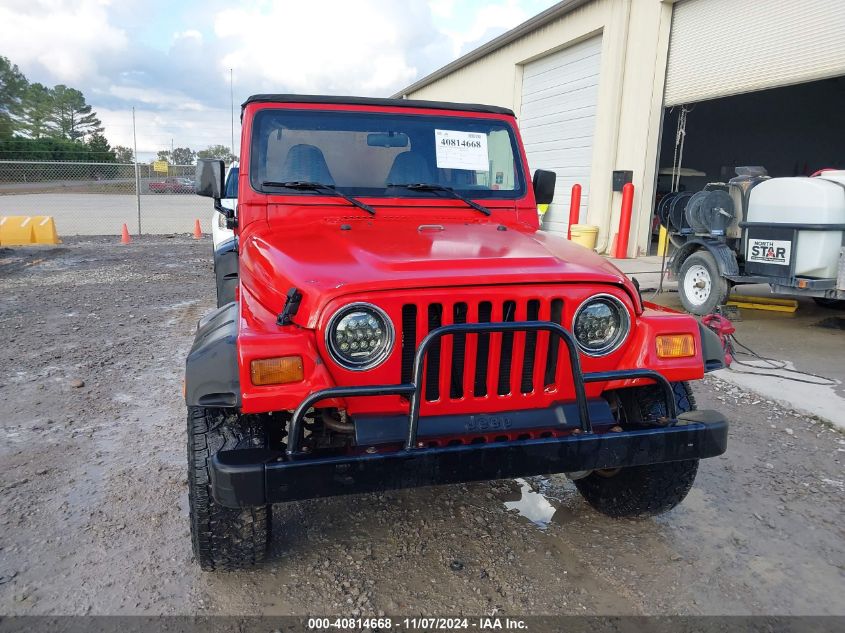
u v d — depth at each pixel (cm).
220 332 250
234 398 233
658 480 301
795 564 295
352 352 236
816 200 635
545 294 248
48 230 1518
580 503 351
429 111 376
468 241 296
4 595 268
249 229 337
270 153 350
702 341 281
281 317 241
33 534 312
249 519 258
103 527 319
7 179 2544
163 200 2950
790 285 662
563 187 1511
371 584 279
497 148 382
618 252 1242
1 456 396
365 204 349
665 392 258
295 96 361
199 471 249
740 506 346
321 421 275
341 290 231
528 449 235
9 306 821
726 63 1061
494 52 1761
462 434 246
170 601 266
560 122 1505
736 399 500
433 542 312
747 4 1010
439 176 367
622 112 1270
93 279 1033
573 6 1370
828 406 476
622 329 261
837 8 869
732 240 751
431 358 247
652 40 1180
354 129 361
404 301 236
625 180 1245
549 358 260
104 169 2894
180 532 316
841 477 377
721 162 1842
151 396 502
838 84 1850
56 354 608
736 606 267
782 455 405
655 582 282
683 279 773
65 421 450
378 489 226
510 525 328
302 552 302
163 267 1168
